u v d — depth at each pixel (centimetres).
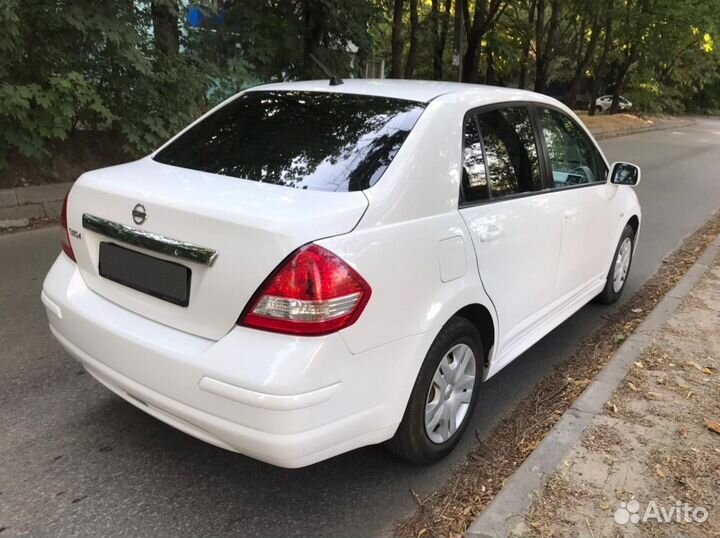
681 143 2377
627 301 566
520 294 350
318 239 232
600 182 473
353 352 238
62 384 368
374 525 267
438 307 274
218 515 268
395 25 1511
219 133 325
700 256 668
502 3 2117
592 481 275
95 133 876
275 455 226
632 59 3222
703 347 423
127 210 265
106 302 279
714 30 2805
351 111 311
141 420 335
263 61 956
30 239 655
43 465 294
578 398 349
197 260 239
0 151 716
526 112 376
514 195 346
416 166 277
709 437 313
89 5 704
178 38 859
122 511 267
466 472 305
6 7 590
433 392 291
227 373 227
